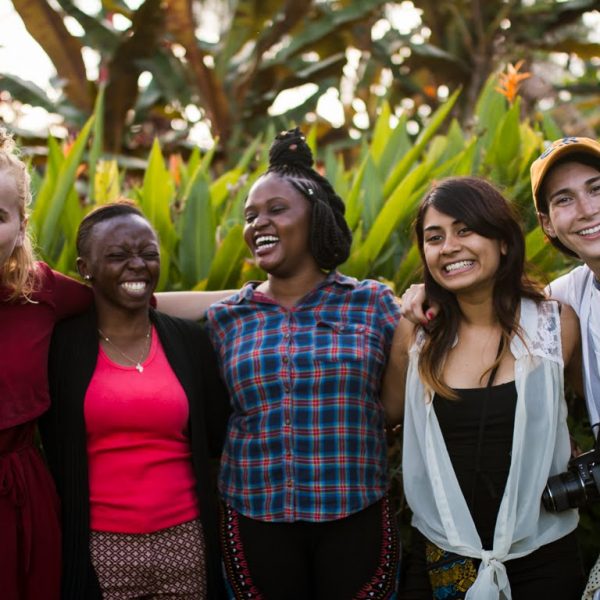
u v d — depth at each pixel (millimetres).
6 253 1942
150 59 8250
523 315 2121
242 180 3363
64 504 2084
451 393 2064
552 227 2199
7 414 1991
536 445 2018
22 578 2004
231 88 8516
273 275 2340
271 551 2131
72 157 2977
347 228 2432
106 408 2090
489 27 8680
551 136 3635
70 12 7672
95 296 2275
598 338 2100
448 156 3570
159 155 3033
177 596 2088
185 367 2240
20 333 2057
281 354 2186
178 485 2143
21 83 7594
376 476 2193
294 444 2143
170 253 3045
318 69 8680
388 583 2127
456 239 2098
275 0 7984
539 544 1981
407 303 2188
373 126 9336
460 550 1981
